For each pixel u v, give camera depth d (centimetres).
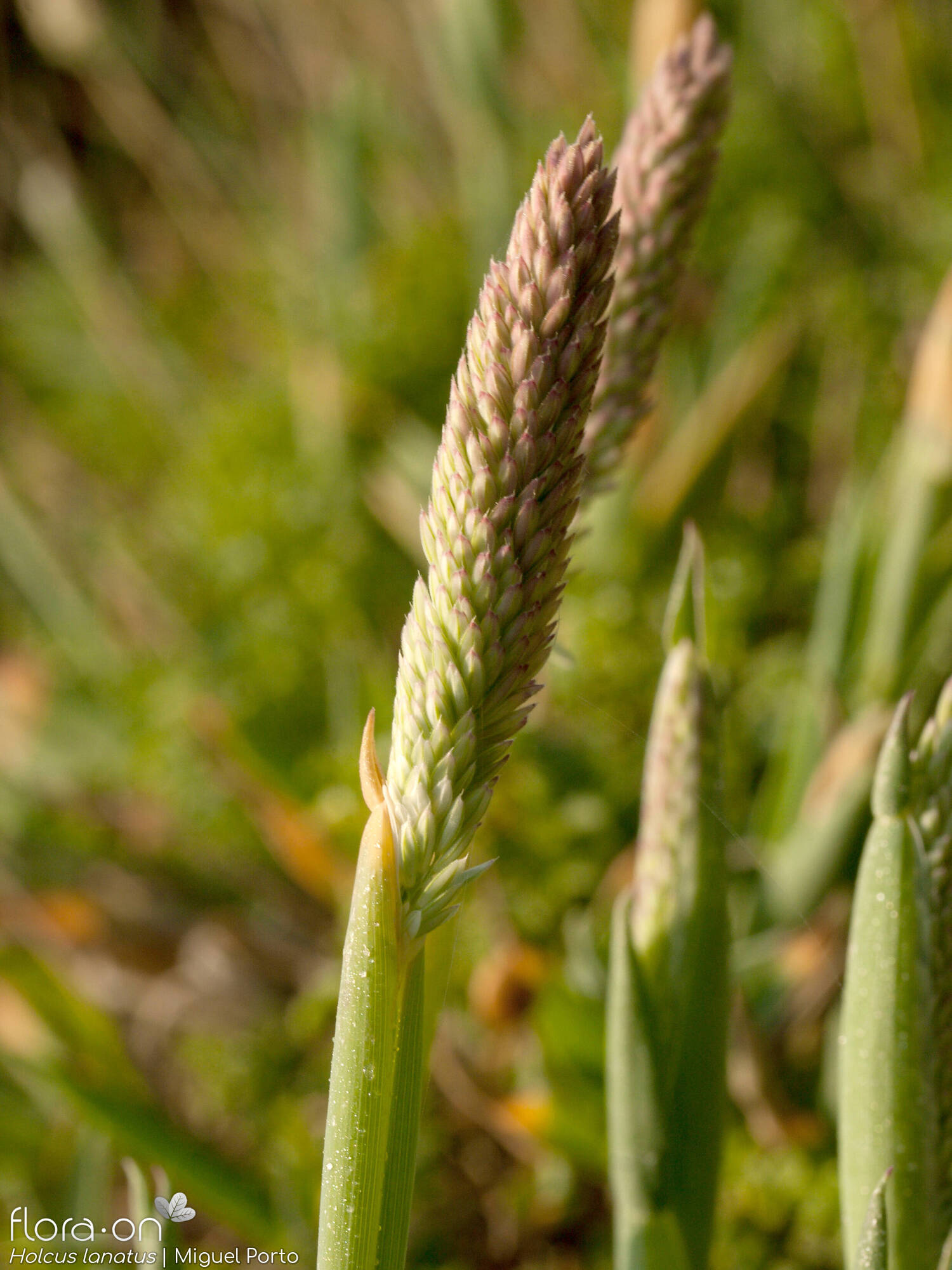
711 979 26
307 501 65
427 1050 22
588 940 45
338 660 60
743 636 55
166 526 78
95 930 58
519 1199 46
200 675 64
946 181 68
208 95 99
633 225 25
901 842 22
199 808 60
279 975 58
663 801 25
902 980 22
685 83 25
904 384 64
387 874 20
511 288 18
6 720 70
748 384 56
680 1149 26
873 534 50
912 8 77
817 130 76
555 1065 42
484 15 62
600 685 52
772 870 45
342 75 87
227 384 86
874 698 49
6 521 76
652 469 58
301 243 90
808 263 70
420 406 70
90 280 87
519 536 19
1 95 94
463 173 69
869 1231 21
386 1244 20
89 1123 41
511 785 50
